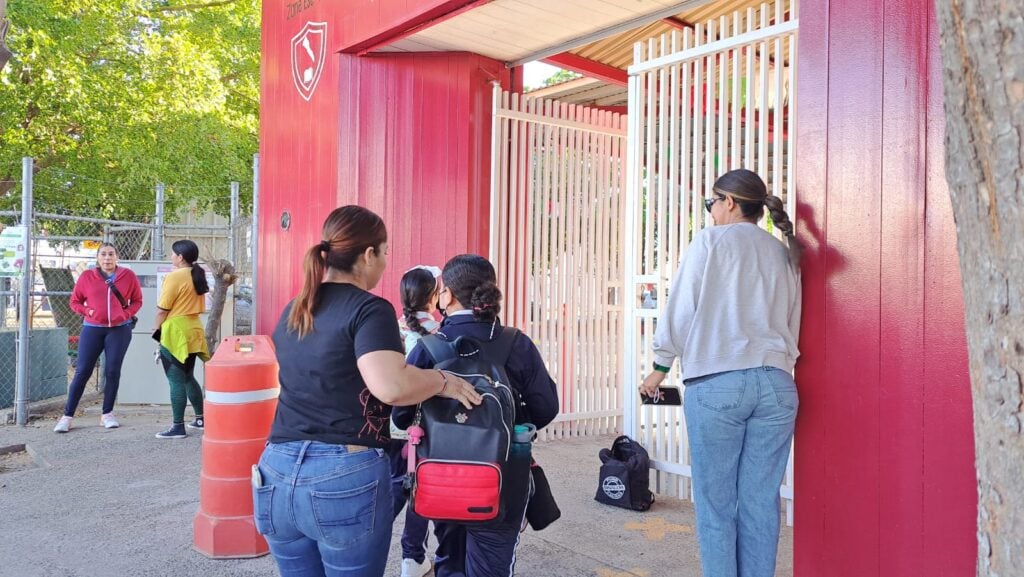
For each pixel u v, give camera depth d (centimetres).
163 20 1616
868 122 292
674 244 502
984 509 145
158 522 457
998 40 129
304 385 221
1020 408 134
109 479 552
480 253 654
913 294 277
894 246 283
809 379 309
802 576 311
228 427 401
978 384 143
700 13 650
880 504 285
